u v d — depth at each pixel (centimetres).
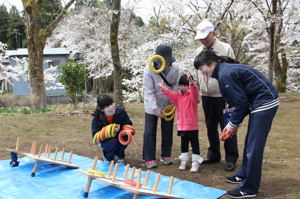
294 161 483
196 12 1166
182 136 434
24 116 920
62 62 2422
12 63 2381
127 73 1827
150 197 335
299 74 2016
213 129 458
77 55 2264
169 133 466
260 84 326
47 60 2156
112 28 934
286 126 806
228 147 436
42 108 1100
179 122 435
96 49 1848
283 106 1209
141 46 1538
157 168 452
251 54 1603
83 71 1200
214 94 439
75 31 1855
